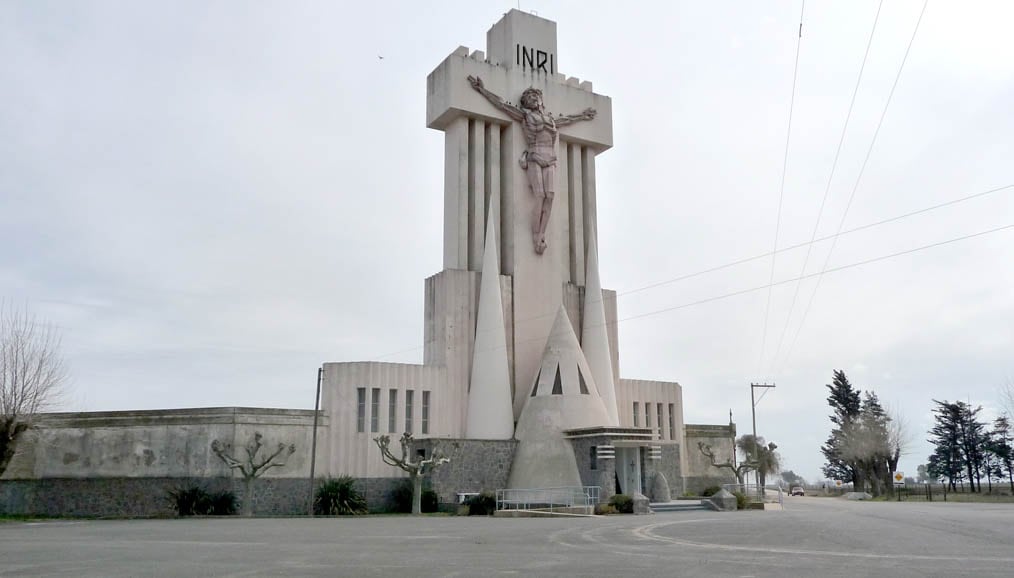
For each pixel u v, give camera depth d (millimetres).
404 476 43688
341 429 43031
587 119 55375
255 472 38844
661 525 26625
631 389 53656
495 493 39688
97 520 35844
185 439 40156
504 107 51656
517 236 50812
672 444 45875
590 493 40688
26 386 39844
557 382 45375
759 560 14781
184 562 15328
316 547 18672
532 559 15391
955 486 90375
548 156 51844
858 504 50562
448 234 50844
